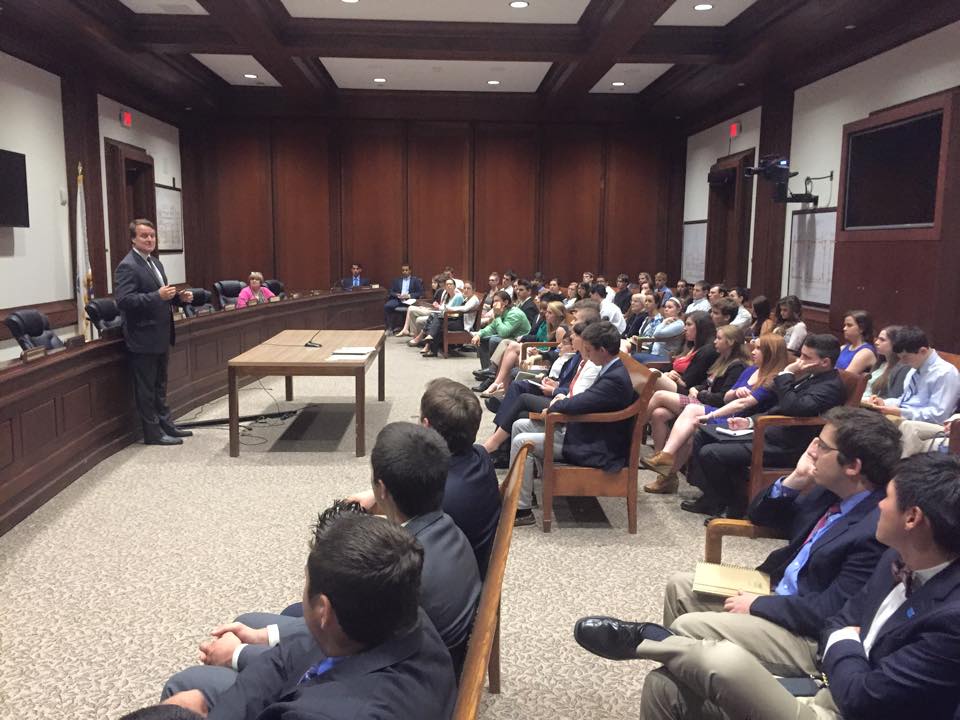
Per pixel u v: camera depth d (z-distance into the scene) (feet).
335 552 3.67
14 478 12.15
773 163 25.73
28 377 12.58
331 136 39.88
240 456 16.30
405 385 24.88
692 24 25.38
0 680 7.78
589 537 11.93
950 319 18.74
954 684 4.29
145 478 14.62
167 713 2.67
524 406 14.37
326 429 18.80
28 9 20.89
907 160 19.98
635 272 41.24
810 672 6.04
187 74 31.83
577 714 7.41
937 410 12.71
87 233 27.12
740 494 12.30
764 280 29.58
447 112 39.32
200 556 10.97
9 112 22.36
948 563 4.62
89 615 9.18
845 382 11.69
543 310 25.57
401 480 5.43
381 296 38.40
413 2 23.50
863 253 21.74
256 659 4.82
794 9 21.62
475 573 5.63
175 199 36.88
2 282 22.26
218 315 21.93
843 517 6.42
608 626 6.48
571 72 29.84
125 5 23.71
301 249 40.42
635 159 40.70
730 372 14.57
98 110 28.27
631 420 11.97
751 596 6.58
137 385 16.85
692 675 5.07
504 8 24.06
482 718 7.32
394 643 3.74
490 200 40.93
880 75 22.16
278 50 26.30
